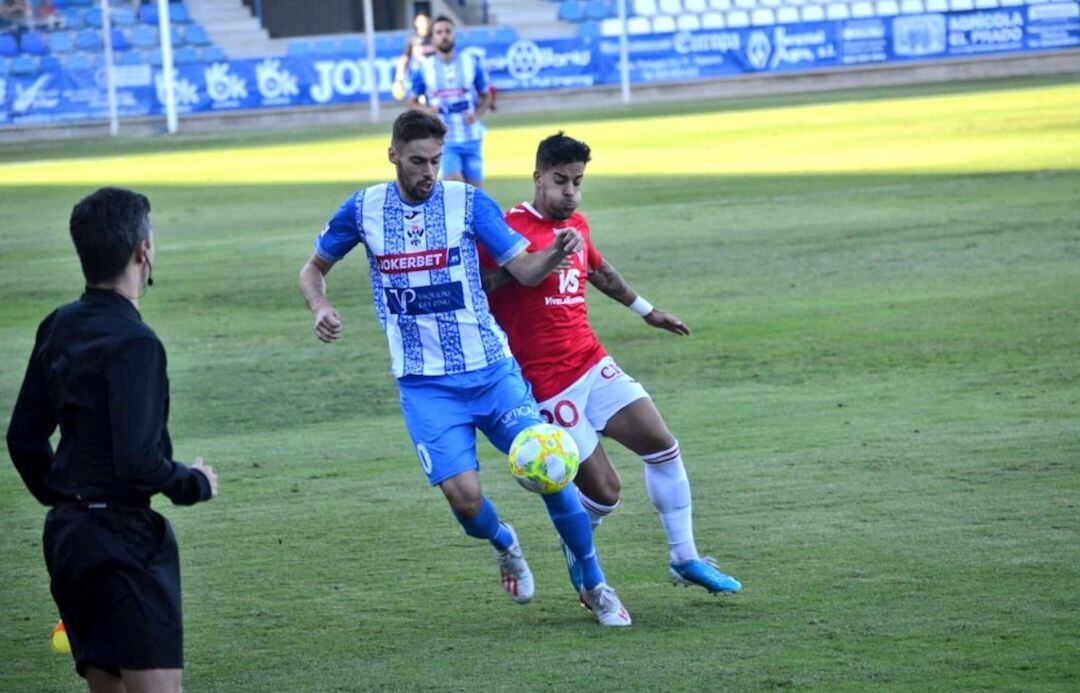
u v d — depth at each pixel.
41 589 15.60
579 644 13.12
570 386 14.42
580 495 14.85
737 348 26.36
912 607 13.40
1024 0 102.56
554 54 101.19
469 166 49.91
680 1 111.06
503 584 14.16
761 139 66.31
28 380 10.14
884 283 31.36
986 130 62.09
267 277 37.84
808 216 42.09
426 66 49.03
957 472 17.92
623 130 76.12
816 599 13.84
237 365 27.59
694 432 20.89
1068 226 36.72
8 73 98.06
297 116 99.44
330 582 15.33
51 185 64.88
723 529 16.23
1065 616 12.93
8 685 12.82
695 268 35.03
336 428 22.64
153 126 98.75
